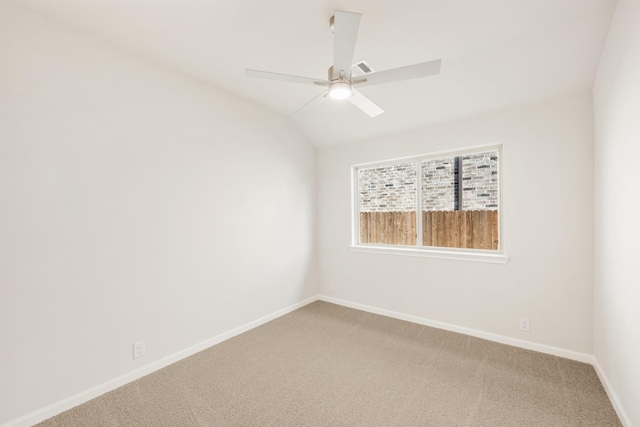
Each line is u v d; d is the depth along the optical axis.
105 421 1.70
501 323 2.66
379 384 2.05
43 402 1.73
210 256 2.68
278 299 3.41
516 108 2.53
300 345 2.67
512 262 2.59
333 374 2.18
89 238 1.93
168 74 2.37
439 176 3.15
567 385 1.98
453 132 2.88
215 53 2.16
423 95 2.67
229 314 2.84
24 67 1.67
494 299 2.69
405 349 2.56
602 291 2.00
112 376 2.02
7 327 1.61
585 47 1.92
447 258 2.96
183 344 2.46
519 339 2.57
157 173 2.29
